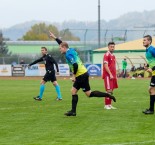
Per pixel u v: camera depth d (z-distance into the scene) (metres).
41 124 18.09
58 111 22.69
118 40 94.62
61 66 73.81
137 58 80.44
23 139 14.73
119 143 13.66
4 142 14.18
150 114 20.97
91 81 57.62
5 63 88.94
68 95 33.75
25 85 48.72
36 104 26.58
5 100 29.45
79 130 16.52
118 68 75.81
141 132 15.82
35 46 126.19
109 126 17.38
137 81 57.91
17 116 20.72
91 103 26.81
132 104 26.16
